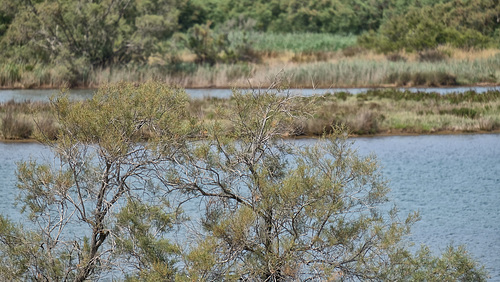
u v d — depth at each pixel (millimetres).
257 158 9383
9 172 19719
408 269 8812
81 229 12219
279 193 8523
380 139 27719
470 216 15953
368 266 8578
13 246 8633
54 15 51156
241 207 8523
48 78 48562
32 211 9008
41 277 8594
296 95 9492
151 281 8000
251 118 9406
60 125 9117
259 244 8430
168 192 9164
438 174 20844
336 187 8602
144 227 8727
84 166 9102
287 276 8180
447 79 49844
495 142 27234
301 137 25906
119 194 8867
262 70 50656
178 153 9227
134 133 9250
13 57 53688
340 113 29984
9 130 26625
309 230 8914
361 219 8961
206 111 25812
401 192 18250
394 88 43688
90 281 8734
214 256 7992
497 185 19375
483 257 12930
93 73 49625
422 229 14812
